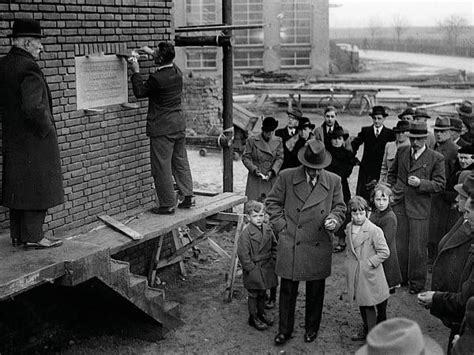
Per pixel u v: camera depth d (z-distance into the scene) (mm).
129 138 7508
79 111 6816
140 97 7086
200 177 14336
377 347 2365
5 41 6027
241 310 7410
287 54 33594
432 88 32031
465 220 5301
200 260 8984
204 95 19922
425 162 7812
